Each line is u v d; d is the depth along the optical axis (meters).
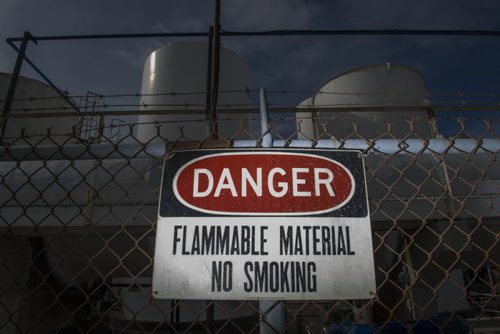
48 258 4.23
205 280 1.44
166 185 1.55
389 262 4.33
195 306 4.87
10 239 3.73
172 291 1.43
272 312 1.57
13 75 6.12
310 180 1.56
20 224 3.49
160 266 1.46
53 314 4.95
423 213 3.29
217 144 1.68
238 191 1.54
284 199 1.53
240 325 4.76
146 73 8.28
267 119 2.00
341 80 7.89
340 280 1.44
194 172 1.57
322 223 1.50
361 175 1.58
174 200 1.53
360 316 1.67
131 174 3.07
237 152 1.60
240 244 1.48
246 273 1.45
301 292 1.43
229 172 1.57
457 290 7.29
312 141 1.68
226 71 8.00
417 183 3.08
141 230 3.60
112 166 3.14
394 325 3.50
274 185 1.55
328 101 7.93
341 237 1.49
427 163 3.01
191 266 1.45
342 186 1.55
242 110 2.08
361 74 7.79
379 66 7.83
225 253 1.47
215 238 1.48
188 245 1.47
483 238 3.78
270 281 1.44
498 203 3.16
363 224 1.50
